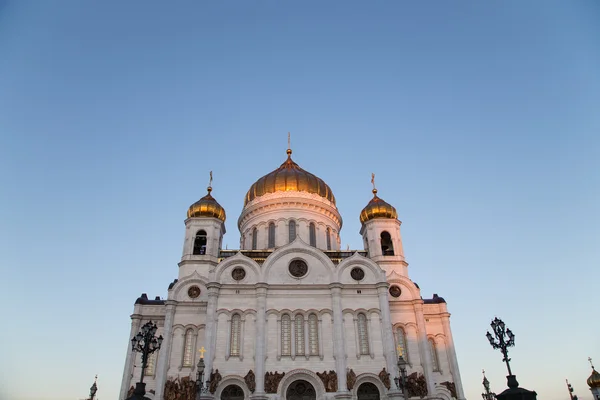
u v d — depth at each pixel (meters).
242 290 57.78
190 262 63.56
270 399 50.84
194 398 53.25
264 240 72.00
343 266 60.44
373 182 78.88
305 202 73.81
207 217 67.31
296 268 60.06
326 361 53.94
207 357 52.84
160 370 55.19
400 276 65.31
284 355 54.16
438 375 62.81
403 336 61.53
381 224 70.31
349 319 57.16
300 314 57.28
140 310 63.31
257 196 76.81
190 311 59.94
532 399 33.41
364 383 53.56
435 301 68.56
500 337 38.12
